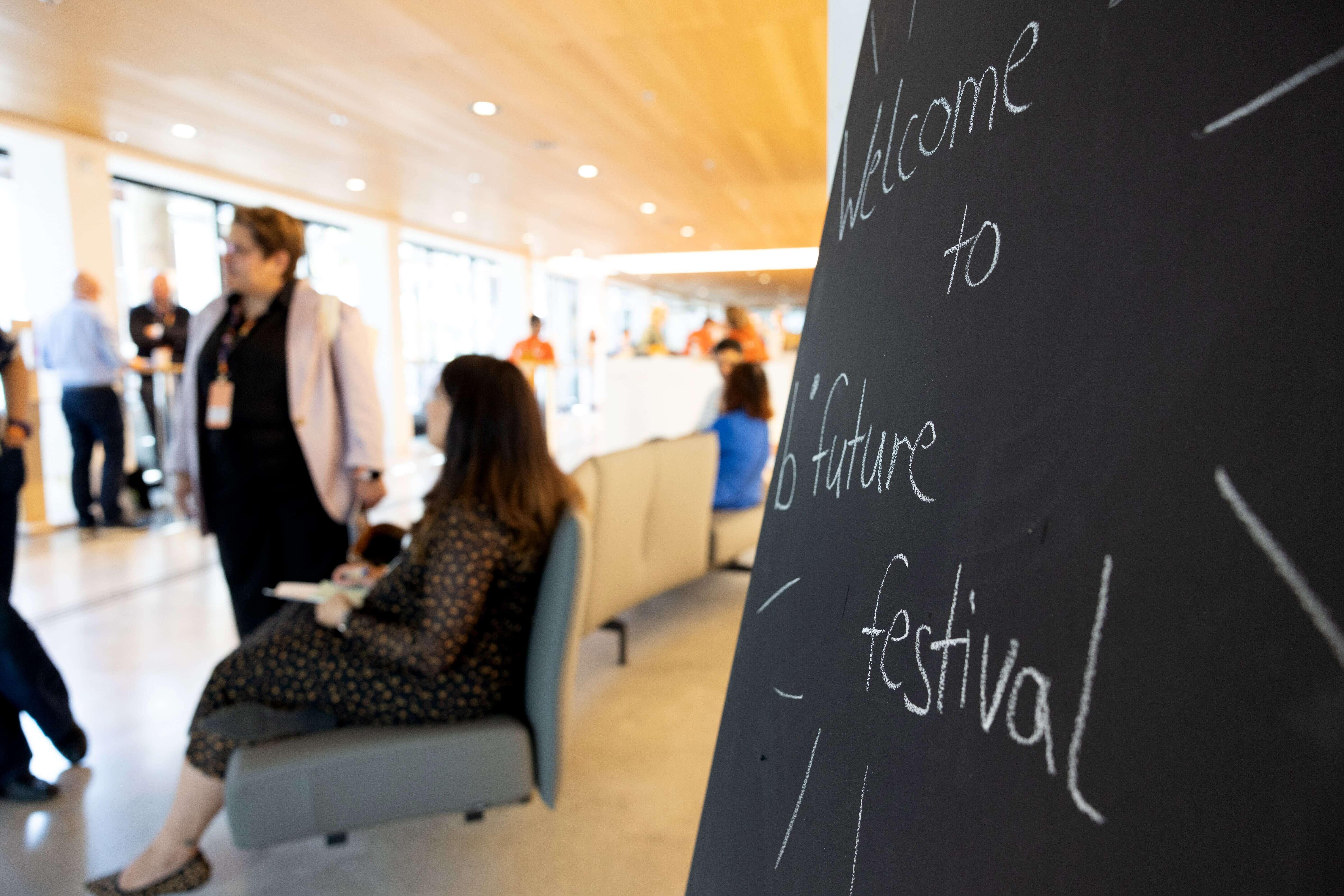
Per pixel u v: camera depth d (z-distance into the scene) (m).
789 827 0.57
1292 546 0.27
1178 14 0.36
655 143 5.68
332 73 4.32
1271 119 0.30
